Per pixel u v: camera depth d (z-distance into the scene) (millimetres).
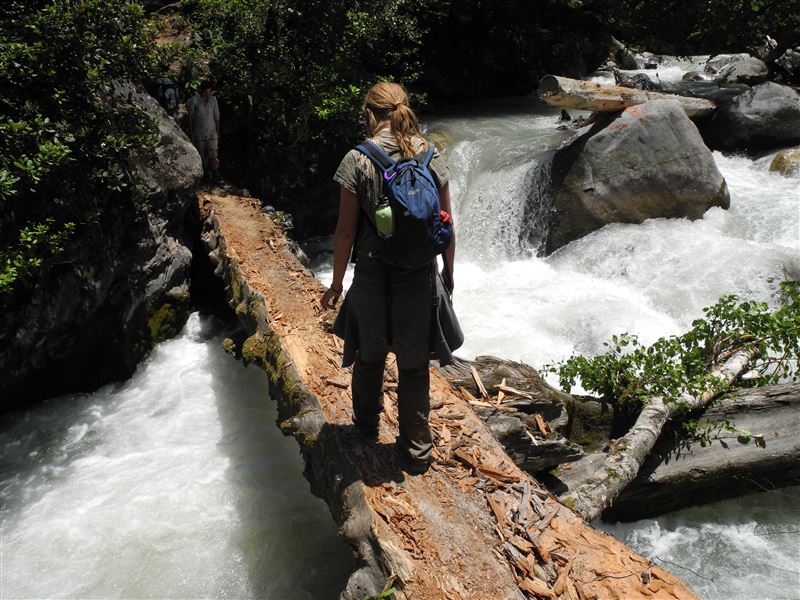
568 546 3096
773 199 8914
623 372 5102
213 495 4773
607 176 8938
